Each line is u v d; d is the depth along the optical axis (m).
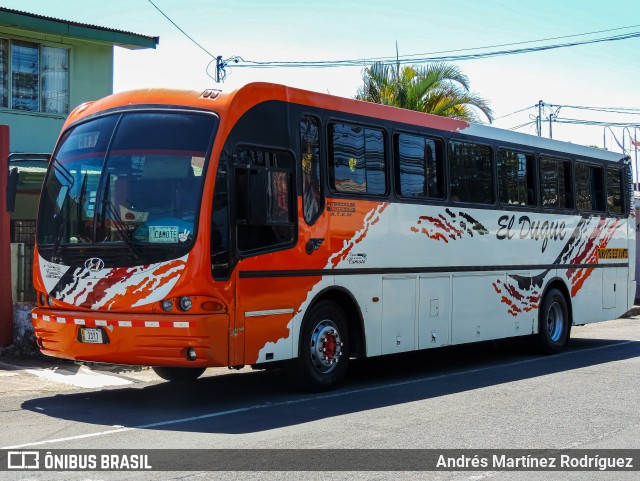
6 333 12.98
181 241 8.89
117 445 7.41
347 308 11.03
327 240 10.47
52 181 9.93
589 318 16.39
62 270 9.47
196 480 6.26
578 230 16.02
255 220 9.05
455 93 24.22
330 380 10.62
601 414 9.07
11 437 7.74
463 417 8.85
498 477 6.52
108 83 20.81
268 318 9.59
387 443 7.55
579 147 16.25
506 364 13.77
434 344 12.32
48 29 18.97
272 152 9.83
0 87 18.98
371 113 11.37
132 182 9.26
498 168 13.91
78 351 9.24
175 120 9.38
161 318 8.75
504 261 13.91
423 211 12.14
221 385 11.16
